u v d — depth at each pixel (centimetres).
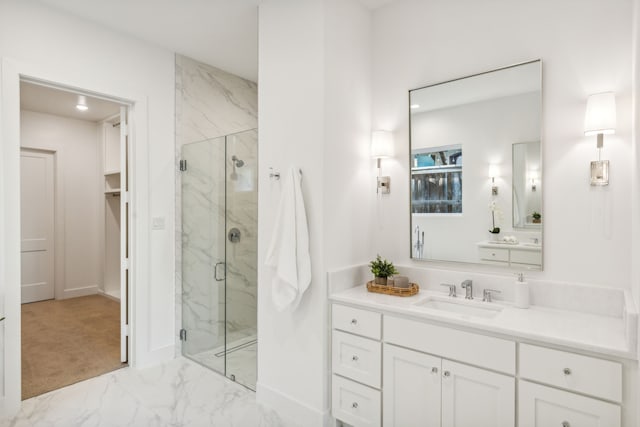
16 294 228
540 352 149
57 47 248
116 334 374
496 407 160
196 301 314
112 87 277
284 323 232
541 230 191
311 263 218
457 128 219
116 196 539
